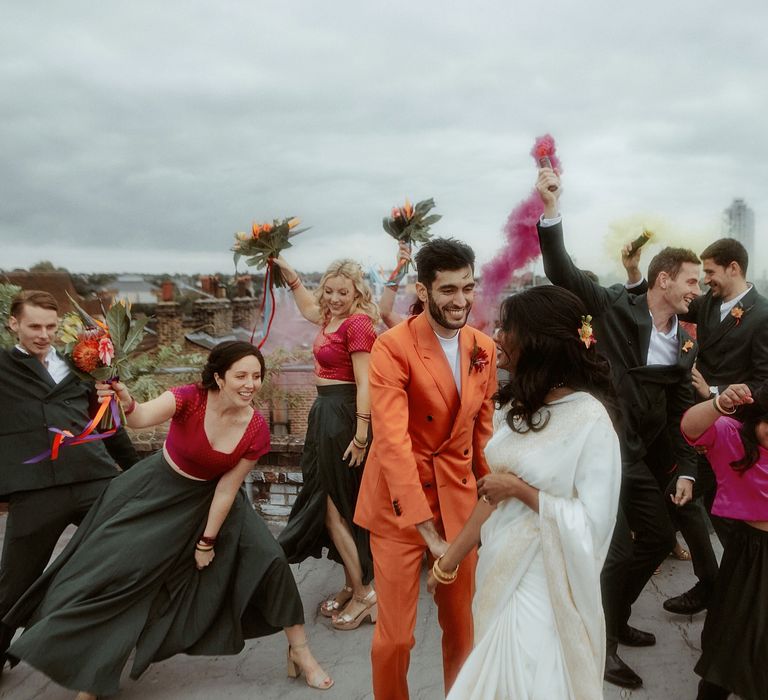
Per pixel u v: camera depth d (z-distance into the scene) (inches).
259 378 105.0
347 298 134.1
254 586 112.0
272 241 143.4
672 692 110.3
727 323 146.4
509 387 72.7
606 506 67.2
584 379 71.3
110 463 132.2
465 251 87.4
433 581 80.9
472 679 70.3
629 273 134.2
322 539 142.6
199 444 106.8
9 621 114.4
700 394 145.3
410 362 92.4
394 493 89.4
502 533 72.4
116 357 102.6
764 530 93.2
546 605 68.7
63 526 127.9
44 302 126.2
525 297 71.5
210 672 121.2
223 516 110.8
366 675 119.0
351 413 135.7
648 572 118.3
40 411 124.0
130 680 118.9
